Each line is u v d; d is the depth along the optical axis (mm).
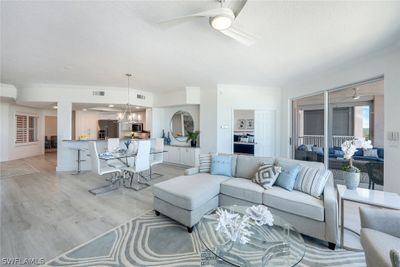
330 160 4277
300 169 2664
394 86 2680
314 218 2078
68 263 1803
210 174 3354
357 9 1896
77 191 3793
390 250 1224
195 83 5176
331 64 3475
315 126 4793
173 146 6465
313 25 2199
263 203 2479
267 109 5422
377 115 3891
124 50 2943
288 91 5148
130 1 1810
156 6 1887
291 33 2389
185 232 2350
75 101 5547
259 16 2021
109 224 2514
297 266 1782
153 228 2432
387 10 1905
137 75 4367
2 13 1982
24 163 6551
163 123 7168
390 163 2688
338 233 2176
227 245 1669
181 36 2488
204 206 2566
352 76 3432
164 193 2586
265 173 2748
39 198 3396
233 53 3049
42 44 2729
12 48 2857
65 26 2250
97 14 2018
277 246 1658
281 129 5398
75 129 8461
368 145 2203
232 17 1704
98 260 1850
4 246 2035
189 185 2723
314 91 4336
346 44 2678
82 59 3330
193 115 6488
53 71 4047
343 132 4340
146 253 1961
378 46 2717
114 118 9250
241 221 1800
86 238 2197
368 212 1639
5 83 5176
